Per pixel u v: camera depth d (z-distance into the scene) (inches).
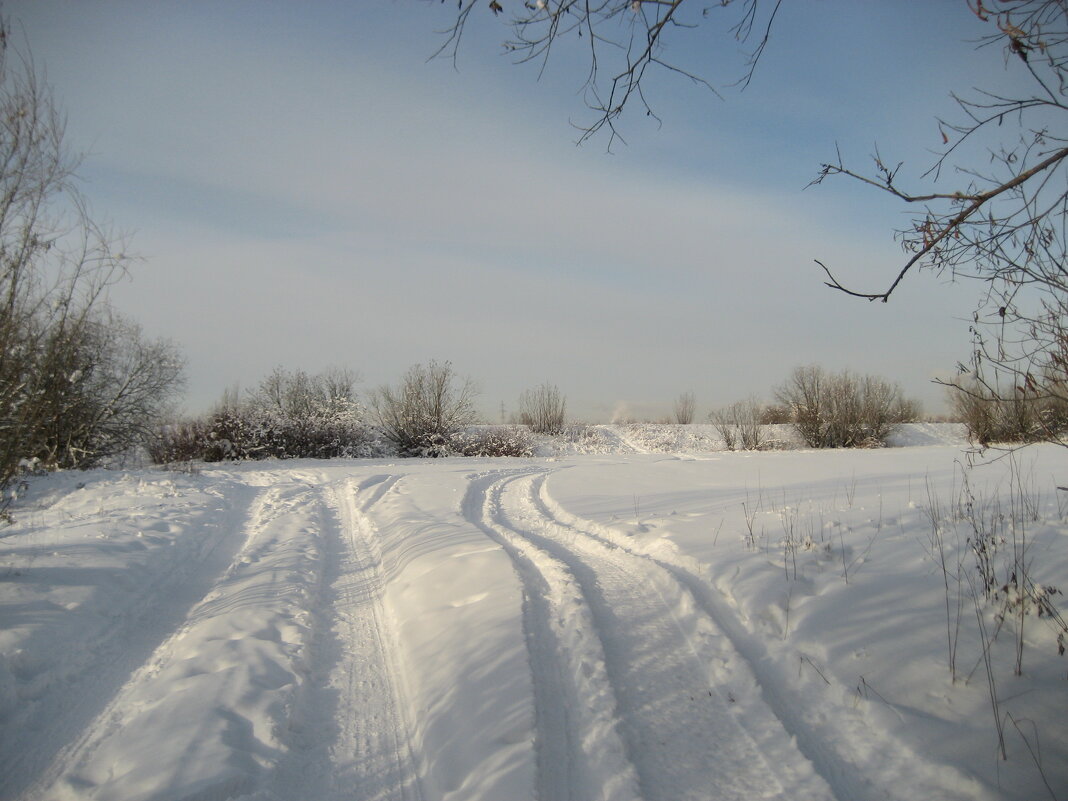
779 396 1350.9
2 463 237.0
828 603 191.0
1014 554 213.5
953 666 154.6
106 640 198.2
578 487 511.2
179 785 121.8
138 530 337.4
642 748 136.1
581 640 185.2
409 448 1141.7
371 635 210.4
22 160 209.6
